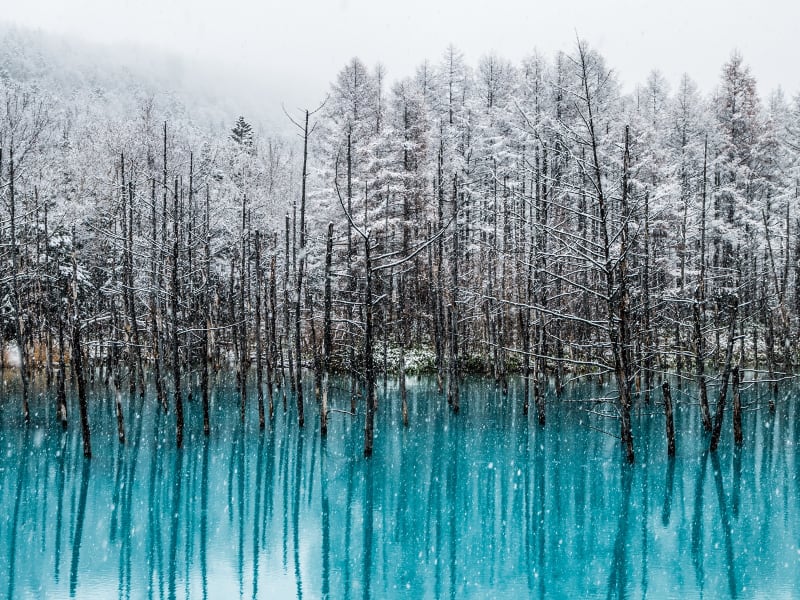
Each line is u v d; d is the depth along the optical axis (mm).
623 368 20469
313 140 41875
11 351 40938
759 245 37469
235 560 14016
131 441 24594
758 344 42156
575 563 13750
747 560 13719
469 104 41656
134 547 14742
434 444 24703
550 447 24094
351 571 13422
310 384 38188
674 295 28000
